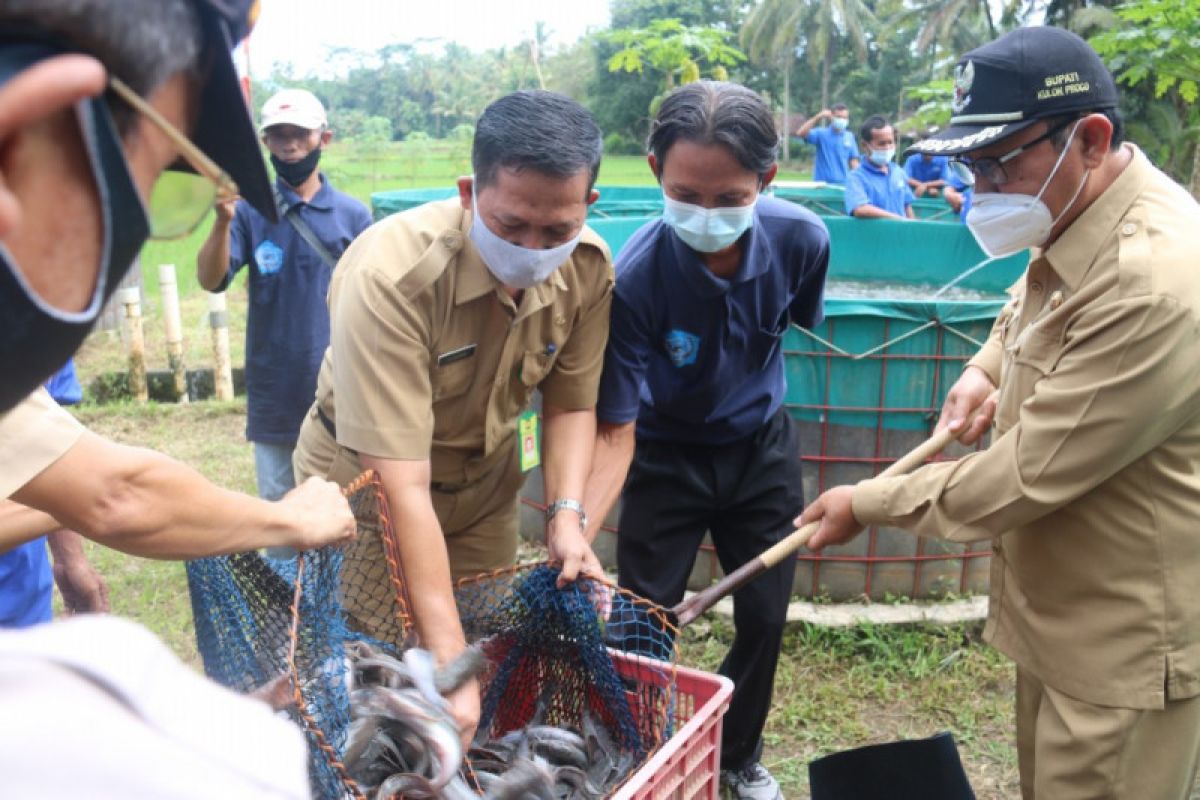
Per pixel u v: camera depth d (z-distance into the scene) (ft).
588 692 6.94
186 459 18.24
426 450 6.83
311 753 4.55
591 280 7.68
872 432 12.50
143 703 1.92
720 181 7.52
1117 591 6.54
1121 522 6.46
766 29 128.57
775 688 11.74
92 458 4.63
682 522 9.62
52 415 4.57
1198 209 6.31
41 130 1.82
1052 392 6.26
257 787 2.00
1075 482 6.26
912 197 27.81
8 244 1.83
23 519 5.39
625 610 7.49
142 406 21.07
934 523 6.94
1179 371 5.91
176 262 37.19
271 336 12.39
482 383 7.52
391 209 18.16
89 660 1.87
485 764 6.33
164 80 2.07
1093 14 33.50
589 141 6.38
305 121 12.09
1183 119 31.30
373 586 7.10
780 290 8.78
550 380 8.11
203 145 2.39
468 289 6.95
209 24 2.17
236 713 2.08
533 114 6.26
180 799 1.87
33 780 1.73
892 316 12.06
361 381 6.63
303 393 12.46
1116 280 6.09
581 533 7.63
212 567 5.60
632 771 6.38
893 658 12.17
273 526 5.20
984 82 6.41
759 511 9.56
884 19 119.34
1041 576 6.91
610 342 8.46
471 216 7.02
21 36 1.84
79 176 1.87
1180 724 6.69
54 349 1.92
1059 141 6.24
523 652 7.14
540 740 6.44
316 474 8.38
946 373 12.34
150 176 2.15
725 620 12.80
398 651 6.43
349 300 6.73
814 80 151.74
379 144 76.54
